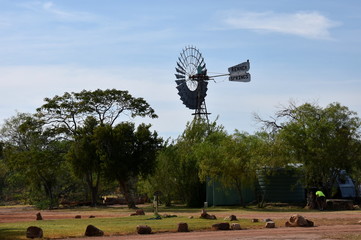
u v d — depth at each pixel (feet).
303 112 142.31
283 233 69.46
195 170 164.86
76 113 183.93
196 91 227.61
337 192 151.23
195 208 155.94
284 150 135.74
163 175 171.22
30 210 177.37
